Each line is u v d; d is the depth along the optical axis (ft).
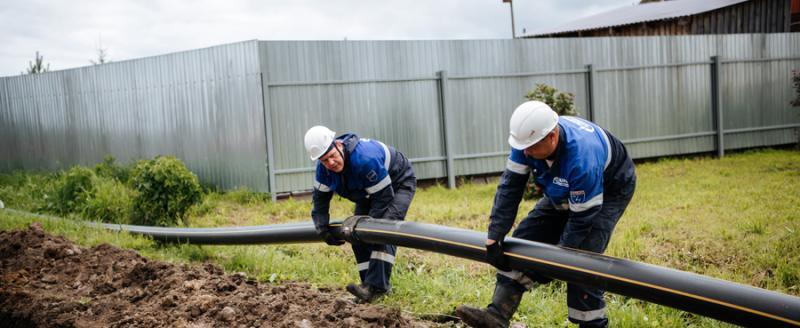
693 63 47.65
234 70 35.50
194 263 21.02
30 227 22.24
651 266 10.88
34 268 18.80
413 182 16.80
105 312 14.62
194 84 37.73
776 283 17.47
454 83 39.45
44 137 48.93
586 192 11.37
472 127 40.04
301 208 31.48
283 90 35.12
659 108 46.60
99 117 44.24
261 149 34.73
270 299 14.39
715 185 33.58
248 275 19.61
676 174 39.32
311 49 35.68
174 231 23.75
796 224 23.12
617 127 45.01
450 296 16.72
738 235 22.15
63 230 25.57
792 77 51.08
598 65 44.16
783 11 64.75
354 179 15.66
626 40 45.09
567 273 11.57
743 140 50.06
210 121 37.19
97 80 43.83
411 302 16.44
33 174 47.19
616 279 10.98
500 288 12.76
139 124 41.52
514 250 12.40
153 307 14.42
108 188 30.48
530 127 11.21
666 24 61.98
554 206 13.37
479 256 12.96
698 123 48.21
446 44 39.19
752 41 49.98
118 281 16.84
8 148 52.29
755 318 9.55
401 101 38.19
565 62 43.01
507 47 41.01
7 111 51.57
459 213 28.48
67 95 46.34
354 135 15.64
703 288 10.11
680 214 26.43
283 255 21.77
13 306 15.47
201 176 38.29
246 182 35.81
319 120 36.09
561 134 11.55
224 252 22.86
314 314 13.42
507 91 41.14
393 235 14.62
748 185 32.86
